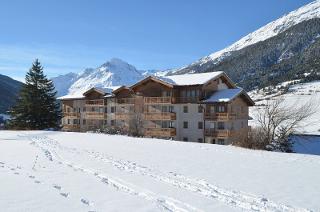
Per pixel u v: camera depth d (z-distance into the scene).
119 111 70.12
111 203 12.29
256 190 15.00
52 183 15.44
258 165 21.84
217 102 55.59
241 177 17.80
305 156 26.84
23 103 79.62
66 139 39.59
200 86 57.53
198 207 12.09
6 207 11.66
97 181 15.98
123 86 69.06
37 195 13.24
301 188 15.45
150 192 14.02
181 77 62.41
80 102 79.38
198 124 57.75
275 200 13.42
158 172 18.69
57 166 20.16
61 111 83.12
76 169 19.19
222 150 29.94
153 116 61.81
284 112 42.50
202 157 25.14
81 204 12.09
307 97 120.50
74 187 14.70
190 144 34.72
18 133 51.22
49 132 53.28
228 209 11.95
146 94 64.12
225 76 61.50
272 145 36.53
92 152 27.00
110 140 38.00
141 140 38.31
